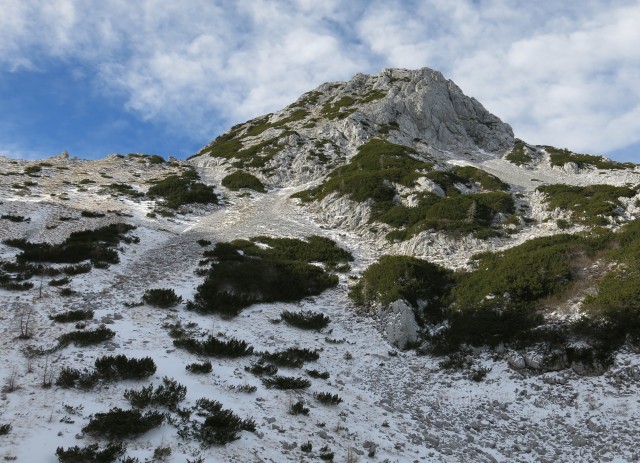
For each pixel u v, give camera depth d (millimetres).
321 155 67625
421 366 19734
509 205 42750
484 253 30641
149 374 13141
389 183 48250
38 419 10273
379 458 11719
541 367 17547
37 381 12117
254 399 13414
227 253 30922
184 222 43438
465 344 20188
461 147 84688
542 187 46906
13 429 9711
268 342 19203
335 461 11047
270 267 28016
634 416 14141
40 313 17703
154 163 69812
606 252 23562
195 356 15781
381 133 75438
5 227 32156
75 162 67312
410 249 34750
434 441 13430
